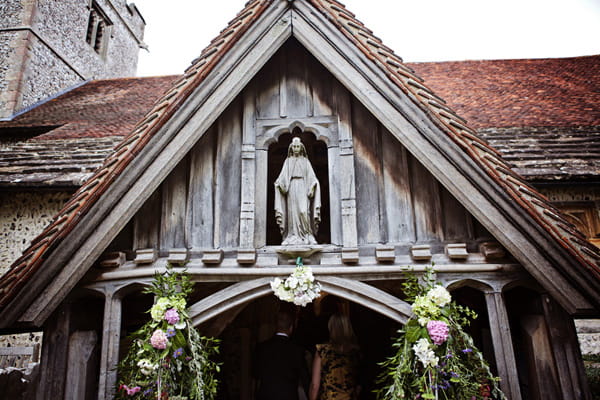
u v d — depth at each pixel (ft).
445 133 9.99
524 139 19.67
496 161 10.00
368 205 11.66
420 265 10.68
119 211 10.36
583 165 17.06
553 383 9.78
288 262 11.32
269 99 12.87
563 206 18.75
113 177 10.02
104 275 11.10
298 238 11.41
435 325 9.19
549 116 22.08
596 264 8.62
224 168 12.36
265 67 13.20
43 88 36.06
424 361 9.05
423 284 10.59
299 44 13.29
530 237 9.30
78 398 10.75
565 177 16.52
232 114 12.84
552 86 26.68
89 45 44.65
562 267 8.98
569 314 9.18
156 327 10.19
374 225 11.50
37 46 35.42
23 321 9.63
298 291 10.30
